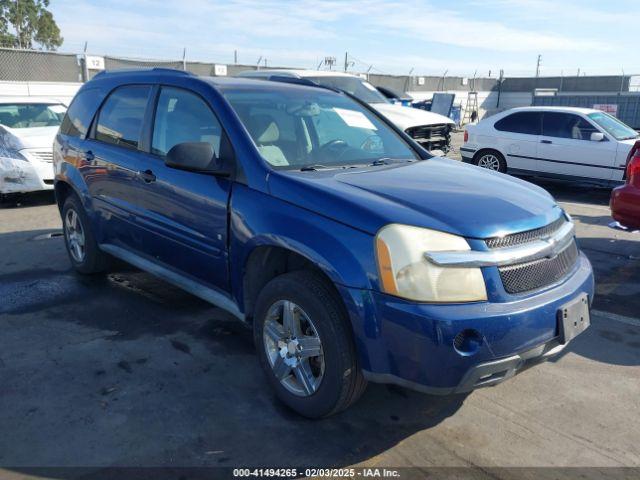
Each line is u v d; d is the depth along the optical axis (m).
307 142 3.88
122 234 4.61
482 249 2.73
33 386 3.44
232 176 3.48
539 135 10.80
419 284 2.62
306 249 2.94
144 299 4.89
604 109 23.33
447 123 11.02
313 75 11.05
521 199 3.23
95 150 4.79
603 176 10.05
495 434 3.07
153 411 3.21
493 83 32.56
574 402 3.40
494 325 2.63
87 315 4.54
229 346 4.02
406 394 3.46
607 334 4.37
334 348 2.87
